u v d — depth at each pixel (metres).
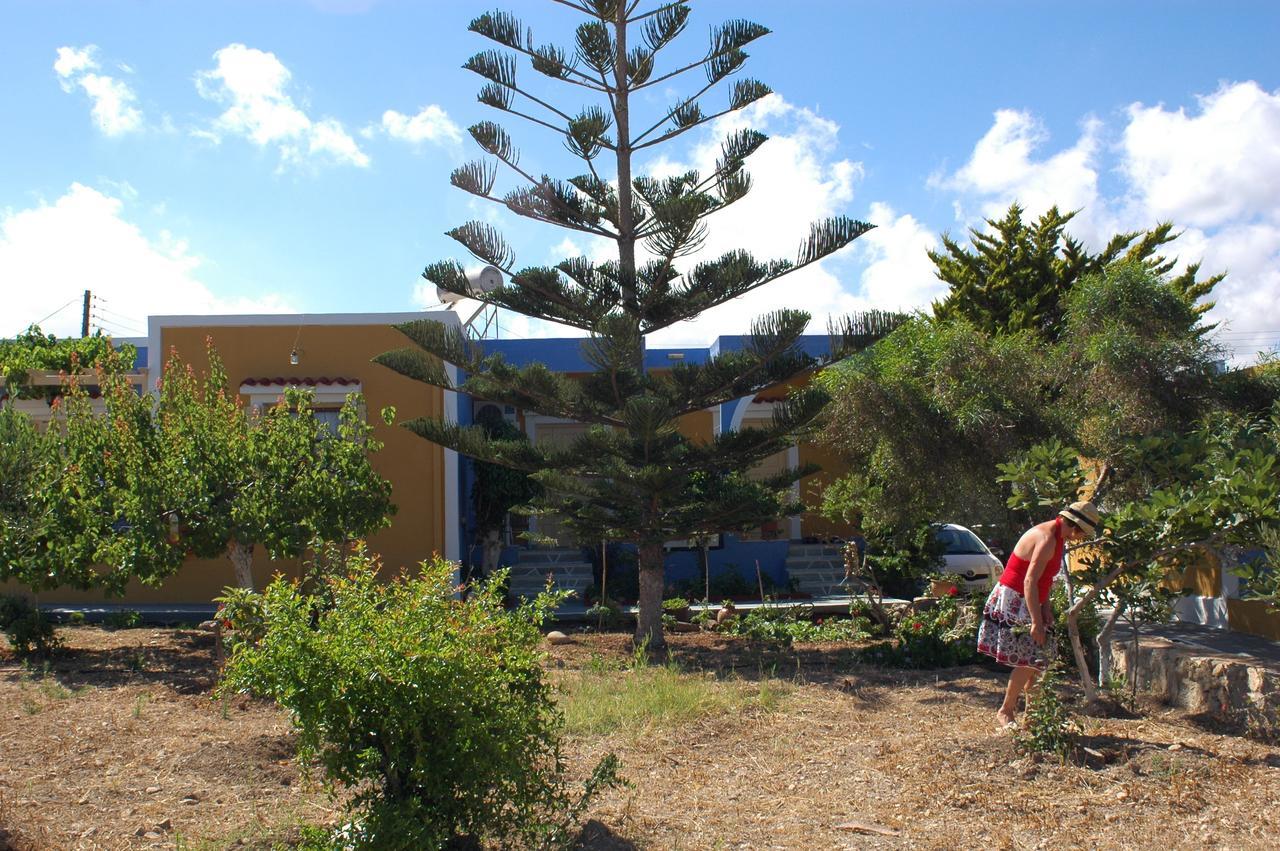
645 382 10.62
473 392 11.04
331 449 10.02
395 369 10.95
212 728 6.66
